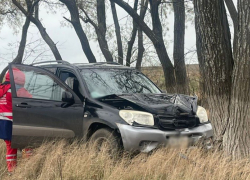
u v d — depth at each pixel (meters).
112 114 5.37
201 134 5.66
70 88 5.96
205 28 6.00
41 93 6.24
